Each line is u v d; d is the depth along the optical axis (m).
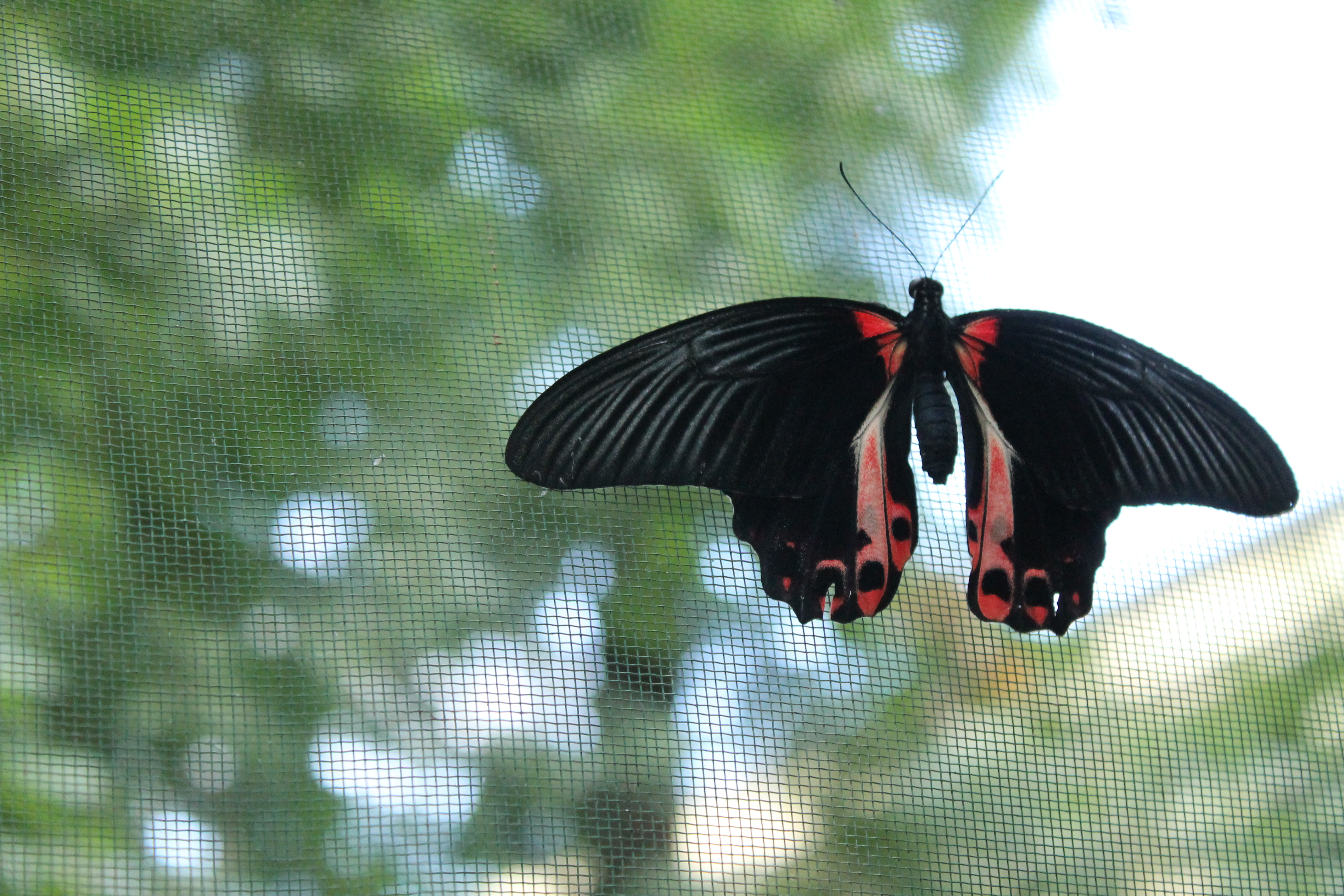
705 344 1.09
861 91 1.19
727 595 1.13
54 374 1.13
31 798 1.10
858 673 1.13
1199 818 1.13
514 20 1.18
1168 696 1.14
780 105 1.19
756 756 1.12
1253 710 1.14
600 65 1.18
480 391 1.15
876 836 1.12
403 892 1.11
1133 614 1.14
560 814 1.12
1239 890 1.13
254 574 1.12
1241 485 1.08
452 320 1.15
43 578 1.11
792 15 1.19
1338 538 1.15
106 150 1.15
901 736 1.13
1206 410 1.08
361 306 1.15
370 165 1.16
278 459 1.13
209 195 1.15
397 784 1.11
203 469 1.13
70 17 1.15
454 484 1.14
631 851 1.12
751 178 1.18
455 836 1.11
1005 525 1.10
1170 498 1.09
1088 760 1.13
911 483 1.10
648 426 1.09
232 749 1.11
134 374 1.13
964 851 1.12
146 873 1.10
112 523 1.12
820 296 1.17
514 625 1.13
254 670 1.12
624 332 1.16
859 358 1.10
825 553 1.10
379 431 1.14
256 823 1.11
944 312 1.11
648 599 1.13
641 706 1.12
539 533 1.13
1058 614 1.09
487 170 1.17
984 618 1.10
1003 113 1.19
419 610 1.13
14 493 1.12
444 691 1.12
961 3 1.20
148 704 1.11
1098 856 1.13
